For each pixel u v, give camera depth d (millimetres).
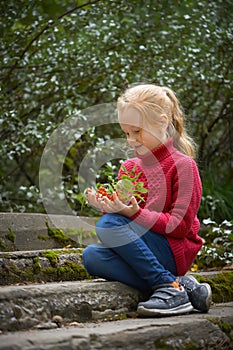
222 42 5816
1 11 5523
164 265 3223
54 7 5691
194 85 6203
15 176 6992
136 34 5816
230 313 3205
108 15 5781
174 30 5711
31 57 5793
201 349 2803
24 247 4145
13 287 2783
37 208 5895
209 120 6594
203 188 5828
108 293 3068
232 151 6672
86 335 2438
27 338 2365
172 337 2695
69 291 2908
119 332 2537
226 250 4719
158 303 3008
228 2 5809
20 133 5633
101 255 3213
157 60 5758
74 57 5816
